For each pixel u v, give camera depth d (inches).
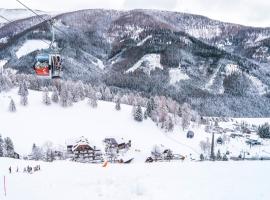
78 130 5344.5
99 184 510.6
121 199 423.5
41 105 6038.4
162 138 5398.6
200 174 549.0
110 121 5812.0
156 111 5964.6
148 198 412.5
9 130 5004.9
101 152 3959.2
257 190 416.5
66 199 448.8
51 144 4099.4
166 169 632.4
